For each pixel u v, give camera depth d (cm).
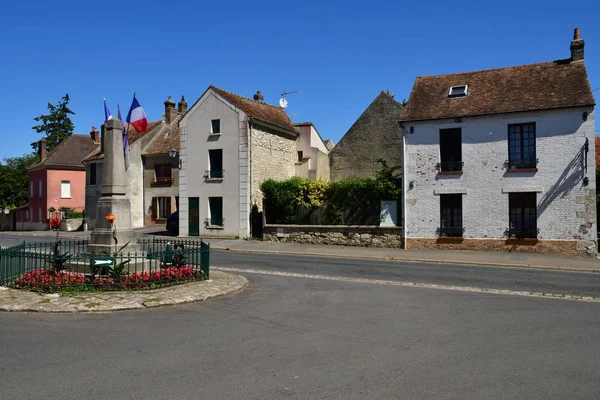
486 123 2130
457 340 736
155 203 3594
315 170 3186
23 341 706
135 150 3594
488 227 2117
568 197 1991
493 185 2111
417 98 2380
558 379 571
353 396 517
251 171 2712
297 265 1691
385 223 2338
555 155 2014
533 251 2038
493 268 1711
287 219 2577
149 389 532
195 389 533
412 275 1475
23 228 4794
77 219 3866
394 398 512
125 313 884
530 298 1093
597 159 2414
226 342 714
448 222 2208
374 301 1038
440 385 550
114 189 1268
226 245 2409
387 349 687
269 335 756
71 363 614
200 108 2822
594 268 1678
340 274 1477
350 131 3128
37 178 4606
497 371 598
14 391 523
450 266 1756
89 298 958
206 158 2797
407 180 2262
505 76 2316
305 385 548
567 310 958
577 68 2161
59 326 789
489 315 908
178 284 1127
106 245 1227
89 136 4850
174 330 777
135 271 1129
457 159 2203
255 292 1125
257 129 2783
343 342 721
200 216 2806
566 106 1981
